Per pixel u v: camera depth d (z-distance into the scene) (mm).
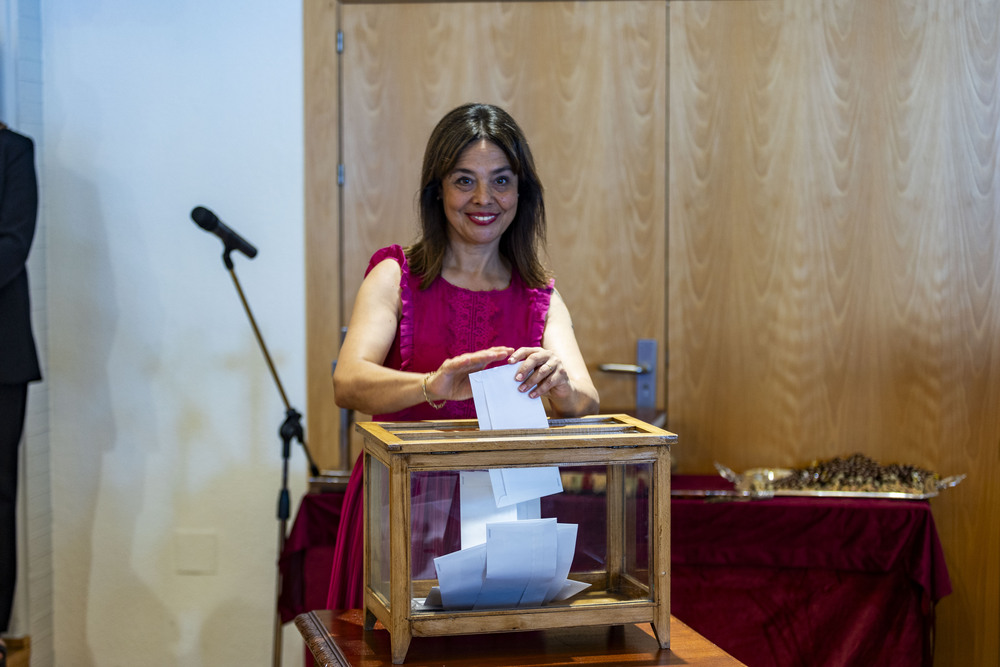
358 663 1229
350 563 1783
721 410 3213
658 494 1271
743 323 3191
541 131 3205
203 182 3262
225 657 3359
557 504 1258
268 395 3291
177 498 3342
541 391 1334
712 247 3186
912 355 3143
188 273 3283
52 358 3338
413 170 3229
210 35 3229
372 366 1546
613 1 3160
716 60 3143
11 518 2994
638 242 3205
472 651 1268
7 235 2840
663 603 1273
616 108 3182
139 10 3230
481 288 1779
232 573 3338
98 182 3285
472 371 1415
